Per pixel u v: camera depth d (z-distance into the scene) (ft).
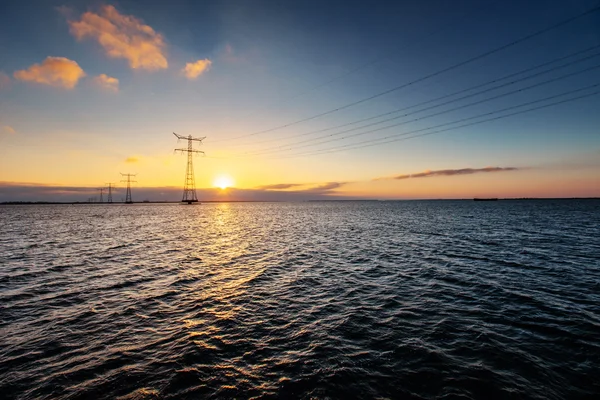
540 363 31.14
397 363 31.30
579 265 73.15
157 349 34.50
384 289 56.70
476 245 103.14
